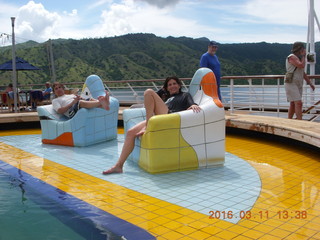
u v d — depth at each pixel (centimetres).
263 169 387
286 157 448
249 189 314
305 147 511
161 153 366
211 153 388
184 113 370
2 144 567
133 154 417
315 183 333
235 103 811
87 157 459
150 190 314
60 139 544
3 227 229
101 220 244
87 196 297
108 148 518
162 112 386
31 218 246
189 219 246
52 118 555
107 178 355
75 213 257
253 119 580
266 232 223
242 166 400
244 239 213
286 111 872
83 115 520
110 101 577
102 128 559
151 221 242
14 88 1104
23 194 303
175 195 299
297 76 574
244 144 544
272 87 717
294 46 577
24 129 770
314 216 250
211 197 293
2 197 295
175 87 420
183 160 376
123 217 250
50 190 315
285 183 333
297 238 214
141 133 383
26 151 504
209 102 392
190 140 375
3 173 379
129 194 303
